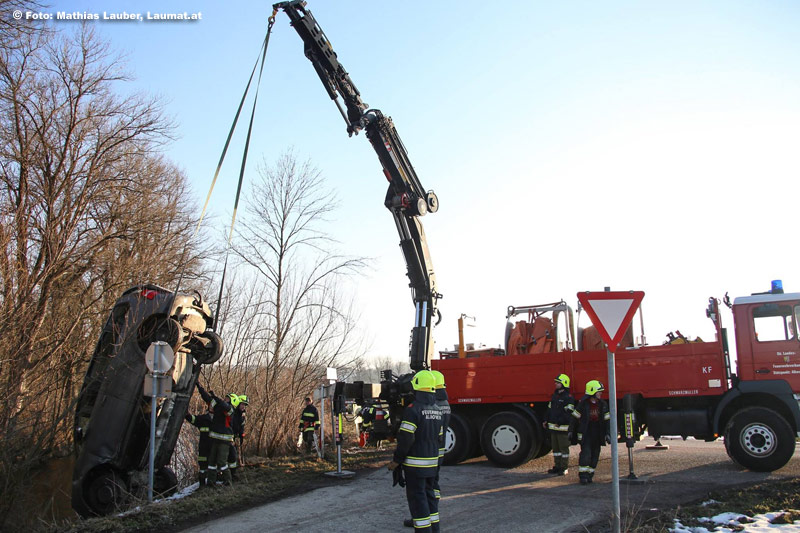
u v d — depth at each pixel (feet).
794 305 35.76
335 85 38.29
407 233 42.50
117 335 34.81
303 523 25.79
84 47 58.13
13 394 33.14
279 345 51.06
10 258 40.68
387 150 40.68
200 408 47.11
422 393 20.97
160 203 70.28
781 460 33.99
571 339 44.57
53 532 27.25
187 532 24.95
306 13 36.45
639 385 37.96
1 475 31.24
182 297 35.42
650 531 22.45
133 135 61.77
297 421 51.44
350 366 53.67
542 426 40.60
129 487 33.53
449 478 36.29
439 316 44.73
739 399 36.91
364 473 38.50
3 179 52.65
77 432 34.76
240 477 36.65
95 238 58.59
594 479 34.65
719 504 26.37
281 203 59.82
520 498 29.73
